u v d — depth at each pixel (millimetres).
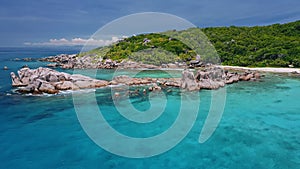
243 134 16672
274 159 13281
